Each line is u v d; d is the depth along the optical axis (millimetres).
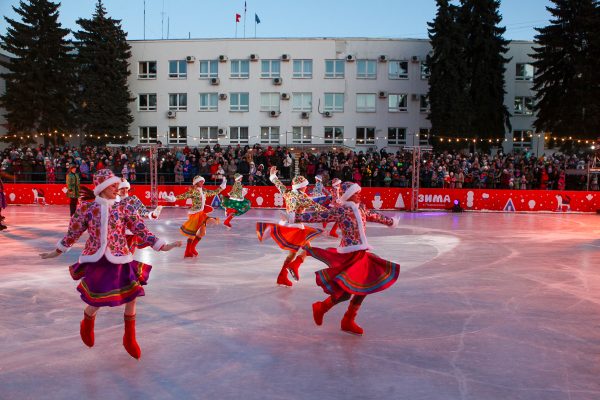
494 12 40844
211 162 25422
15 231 15000
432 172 25938
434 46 39969
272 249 11992
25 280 8438
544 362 4984
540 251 12109
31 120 40594
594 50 37812
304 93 44344
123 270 4801
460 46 39406
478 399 4148
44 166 27375
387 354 5168
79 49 42719
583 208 24141
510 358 5082
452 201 24312
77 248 11977
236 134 44812
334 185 11633
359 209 5879
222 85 44562
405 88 44344
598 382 4512
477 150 41219
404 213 23125
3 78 41656
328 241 14023
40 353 5109
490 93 41250
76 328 5914
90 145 41531
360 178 24625
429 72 43531
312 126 44406
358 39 43938
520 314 6680
